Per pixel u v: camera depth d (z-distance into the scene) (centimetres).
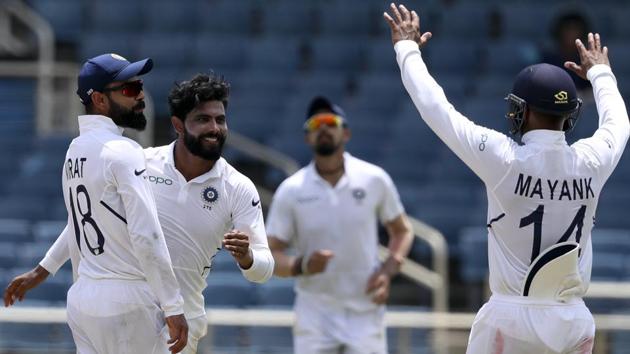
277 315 3594
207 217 2150
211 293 4122
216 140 2111
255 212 2169
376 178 3084
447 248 4766
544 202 1966
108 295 2016
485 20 6347
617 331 3631
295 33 6372
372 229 3089
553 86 1970
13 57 5872
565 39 5625
